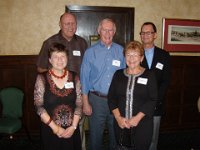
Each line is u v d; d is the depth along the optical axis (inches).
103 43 97.1
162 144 139.9
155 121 99.3
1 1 138.9
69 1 143.6
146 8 152.3
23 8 141.0
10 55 143.0
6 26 141.4
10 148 132.2
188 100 165.8
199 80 165.6
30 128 150.5
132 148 79.3
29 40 144.5
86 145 134.0
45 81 78.3
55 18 144.1
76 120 80.8
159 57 98.6
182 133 159.3
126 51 80.0
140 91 78.6
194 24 158.9
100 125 100.5
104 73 97.1
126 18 151.0
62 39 110.1
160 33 156.5
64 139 81.0
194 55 163.5
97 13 147.8
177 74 161.0
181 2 156.4
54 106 78.7
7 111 131.9
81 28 147.9
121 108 81.6
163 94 98.5
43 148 81.4
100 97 97.7
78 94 82.4
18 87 144.8
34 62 144.9
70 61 109.9
